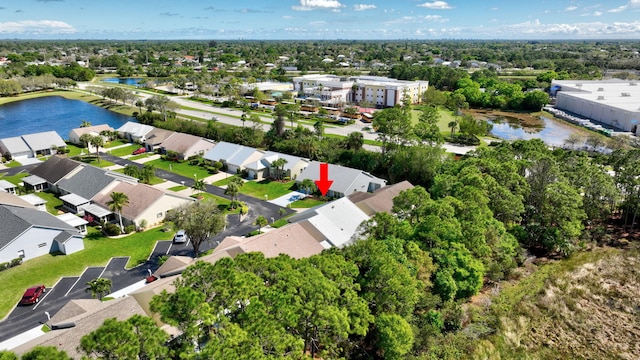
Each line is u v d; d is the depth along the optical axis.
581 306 51.47
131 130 120.25
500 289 53.25
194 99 186.62
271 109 165.00
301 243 54.75
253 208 76.31
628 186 68.25
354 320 34.12
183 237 63.31
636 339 46.00
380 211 66.88
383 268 38.94
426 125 104.12
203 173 95.75
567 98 181.38
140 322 26.61
